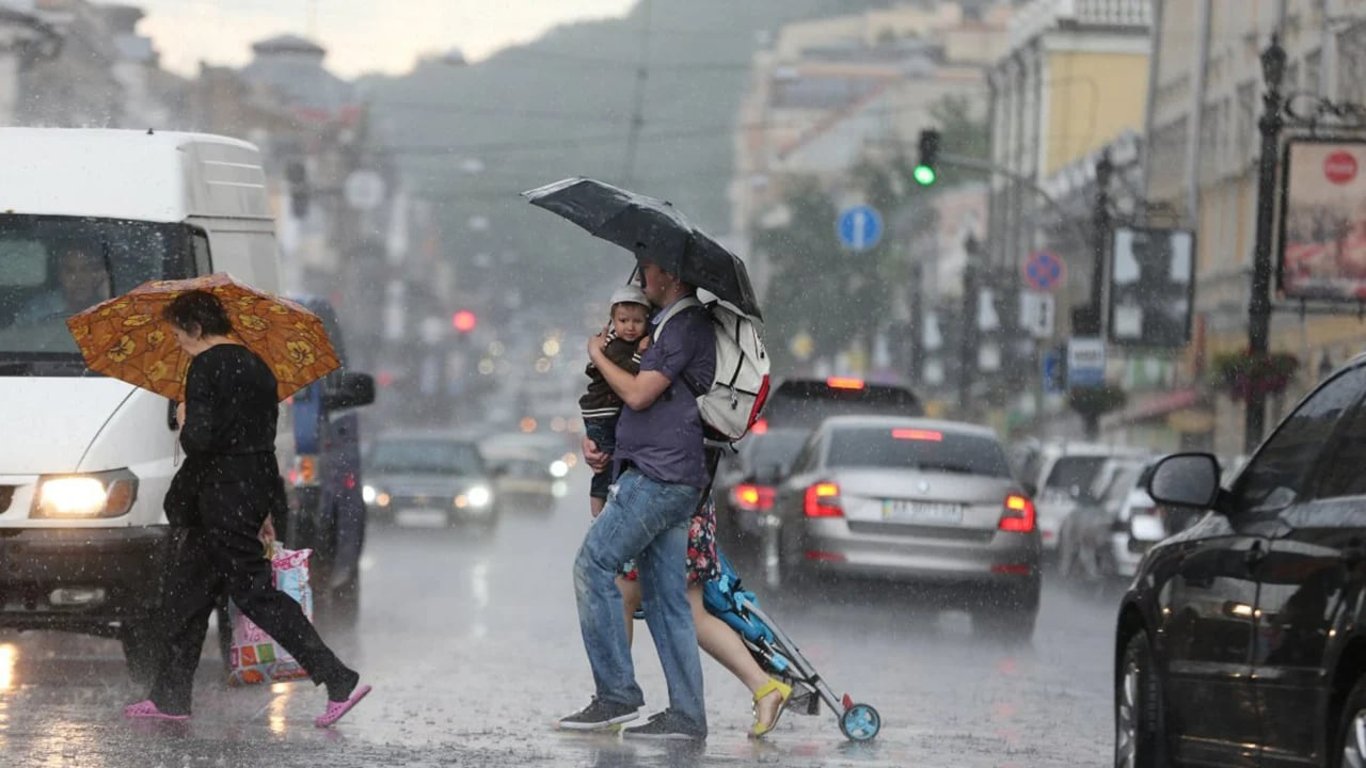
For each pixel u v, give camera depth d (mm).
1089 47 180125
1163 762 20578
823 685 25188
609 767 21969
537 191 24234
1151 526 62188
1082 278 162000
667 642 24547
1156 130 144375
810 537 44406
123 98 169125
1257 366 81875
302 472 41656
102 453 28781
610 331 24422
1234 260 123312
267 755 22188
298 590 25469
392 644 37219
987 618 44375
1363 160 88375
